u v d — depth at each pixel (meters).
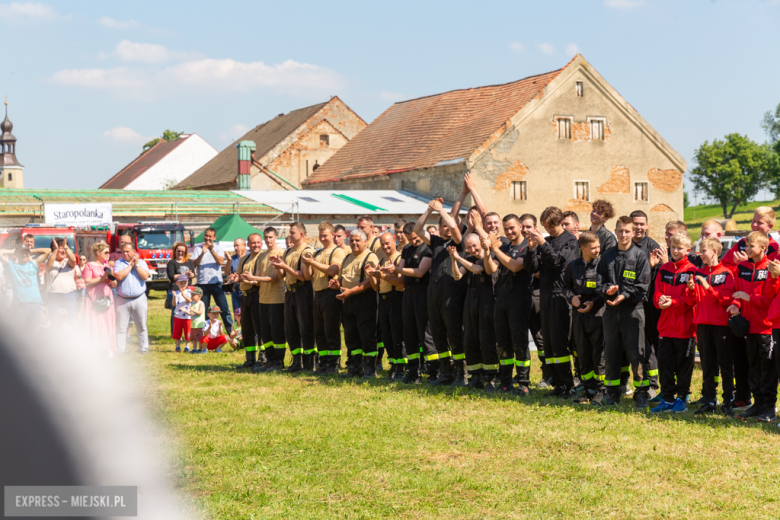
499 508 4.52
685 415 7.05
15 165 116.44
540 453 5.77
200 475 5.25
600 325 7.62
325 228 9.94
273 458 5.75
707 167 98.38
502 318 8.25
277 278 10.46
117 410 1.20
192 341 13.55
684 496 4.67
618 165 35.50
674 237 7.27
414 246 9.14
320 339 10.21
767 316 6.76
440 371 9.30
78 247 25.94
